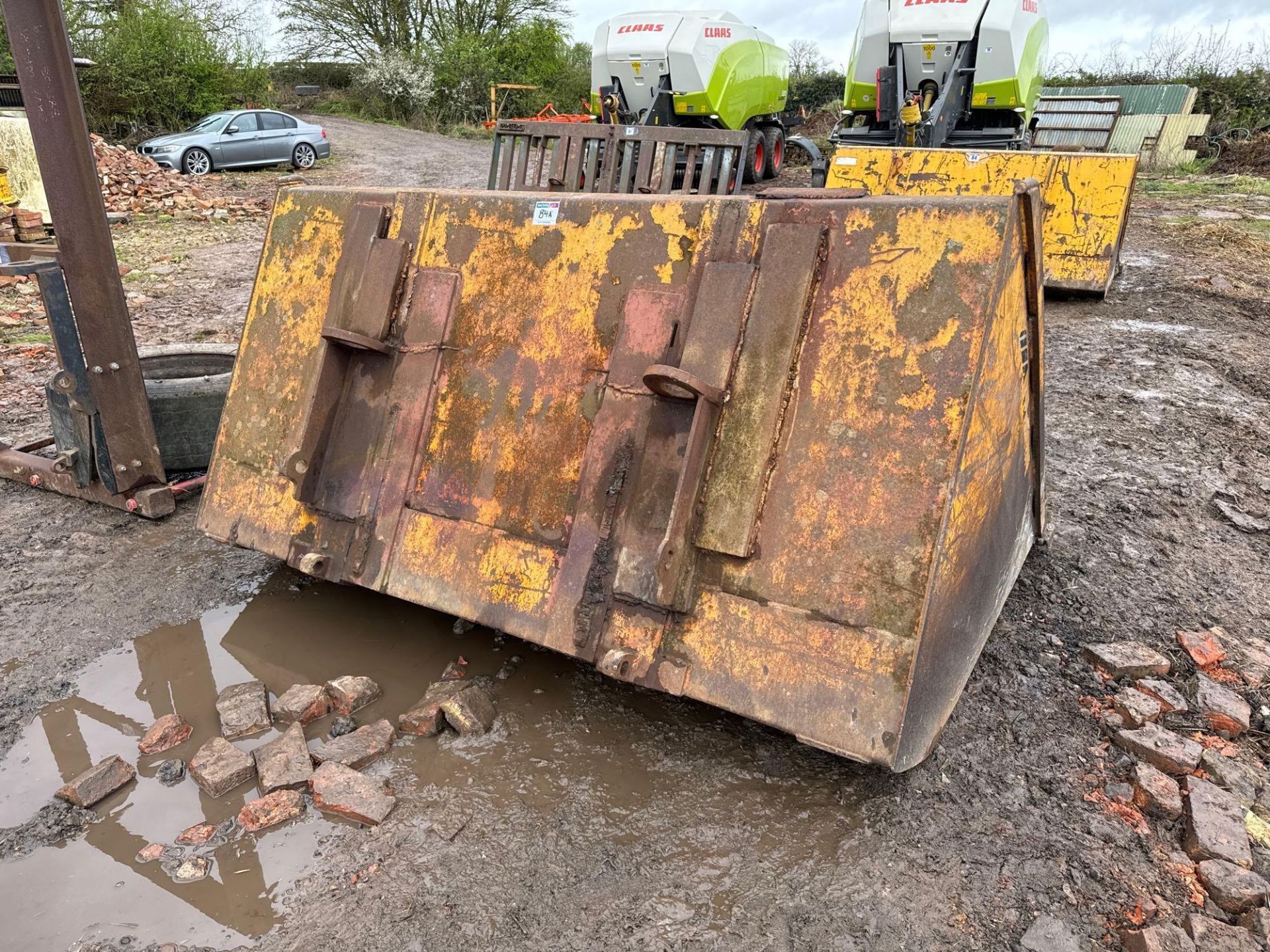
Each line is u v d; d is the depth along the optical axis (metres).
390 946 1.99
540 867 2.20
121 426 3.95
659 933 2.02
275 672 3.00
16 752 2.62
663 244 2.50
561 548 2.53
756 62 13.38
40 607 3.35
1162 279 9.63
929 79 10.29
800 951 1.99
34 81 3.36
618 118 12.84
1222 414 5.84
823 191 3.02
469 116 35.06
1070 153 8.43
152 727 2.65
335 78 37.94
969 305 2.10
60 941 2.01
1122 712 2.84
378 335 2.84
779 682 2.22
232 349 5.02
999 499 2.59
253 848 2.26
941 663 2.29
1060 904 2.12
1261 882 2.14
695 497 2.29
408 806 2.39
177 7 23.08
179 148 17.19
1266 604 3.63
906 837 2.30
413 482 2.79
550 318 2.66
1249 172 21.12
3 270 3.52
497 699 2.83
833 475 2.21
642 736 2.66
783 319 2.27
